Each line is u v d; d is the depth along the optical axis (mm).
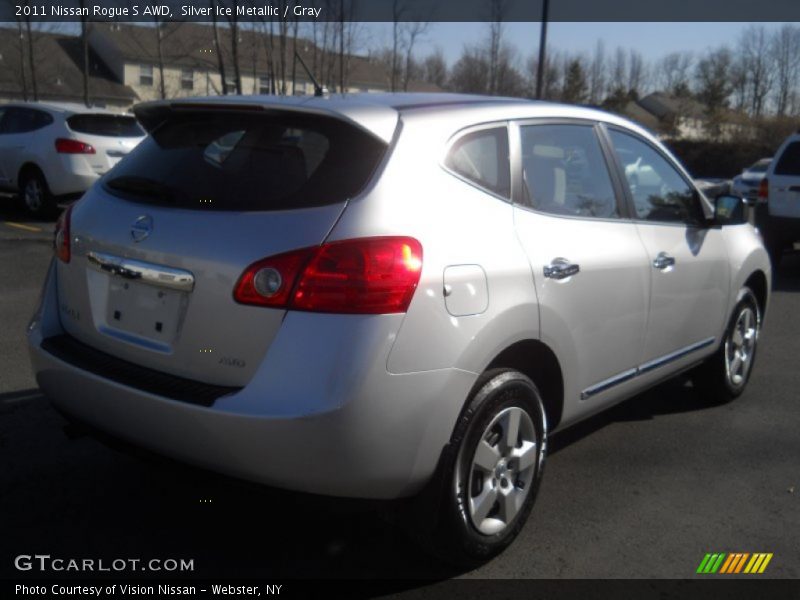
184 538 3451
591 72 48875
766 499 4051
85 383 3109
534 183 3582
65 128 12109
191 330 2910
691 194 4762
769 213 10961
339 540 3479
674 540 3604
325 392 2670
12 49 41688
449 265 2951
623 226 4062
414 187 2998
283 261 2758
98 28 44688
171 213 3061
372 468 2766
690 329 4637
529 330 3266
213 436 2762
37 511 3611
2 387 5090
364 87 30688
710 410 5328
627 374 4109
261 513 3676
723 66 52844
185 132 3439
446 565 3311
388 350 2736
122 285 3166
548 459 4457
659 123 50188
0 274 8375
